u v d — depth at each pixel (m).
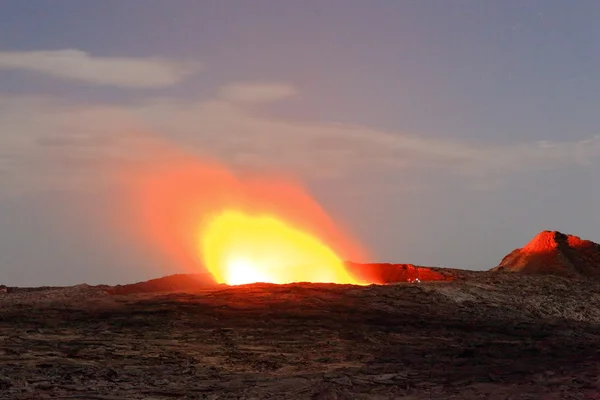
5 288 39.72
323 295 36.44
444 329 32.69
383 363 25.97
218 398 20.20
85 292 37.28
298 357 26.52
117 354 25.84
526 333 33.38
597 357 27.67
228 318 31.81
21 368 23.16
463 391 21.25
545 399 20.23
